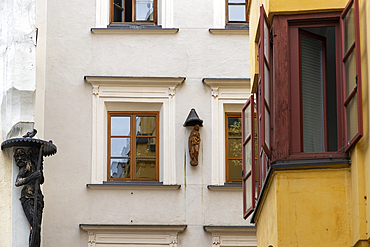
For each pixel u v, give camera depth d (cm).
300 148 1323
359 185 1210
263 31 1327
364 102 1205
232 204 2348
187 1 2494
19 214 1925
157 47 2453
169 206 2341
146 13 2505
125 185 2338
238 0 2505
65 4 2462
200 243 2317
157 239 2316
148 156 2397
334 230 1255
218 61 2450
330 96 1345
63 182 2336
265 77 1325
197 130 2377
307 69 1357
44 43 2333
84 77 2402
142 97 2411
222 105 2419
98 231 2305
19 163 1934
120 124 2412
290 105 1340
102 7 2475
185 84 2430
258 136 1619
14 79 1994
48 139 2358
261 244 1625
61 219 2308
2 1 2078
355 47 1230
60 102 2389
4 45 2041
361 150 1216
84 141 2370
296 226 1267
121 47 2448
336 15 1345
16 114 1988
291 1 1361
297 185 1282
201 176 2369
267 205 1452
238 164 2398
